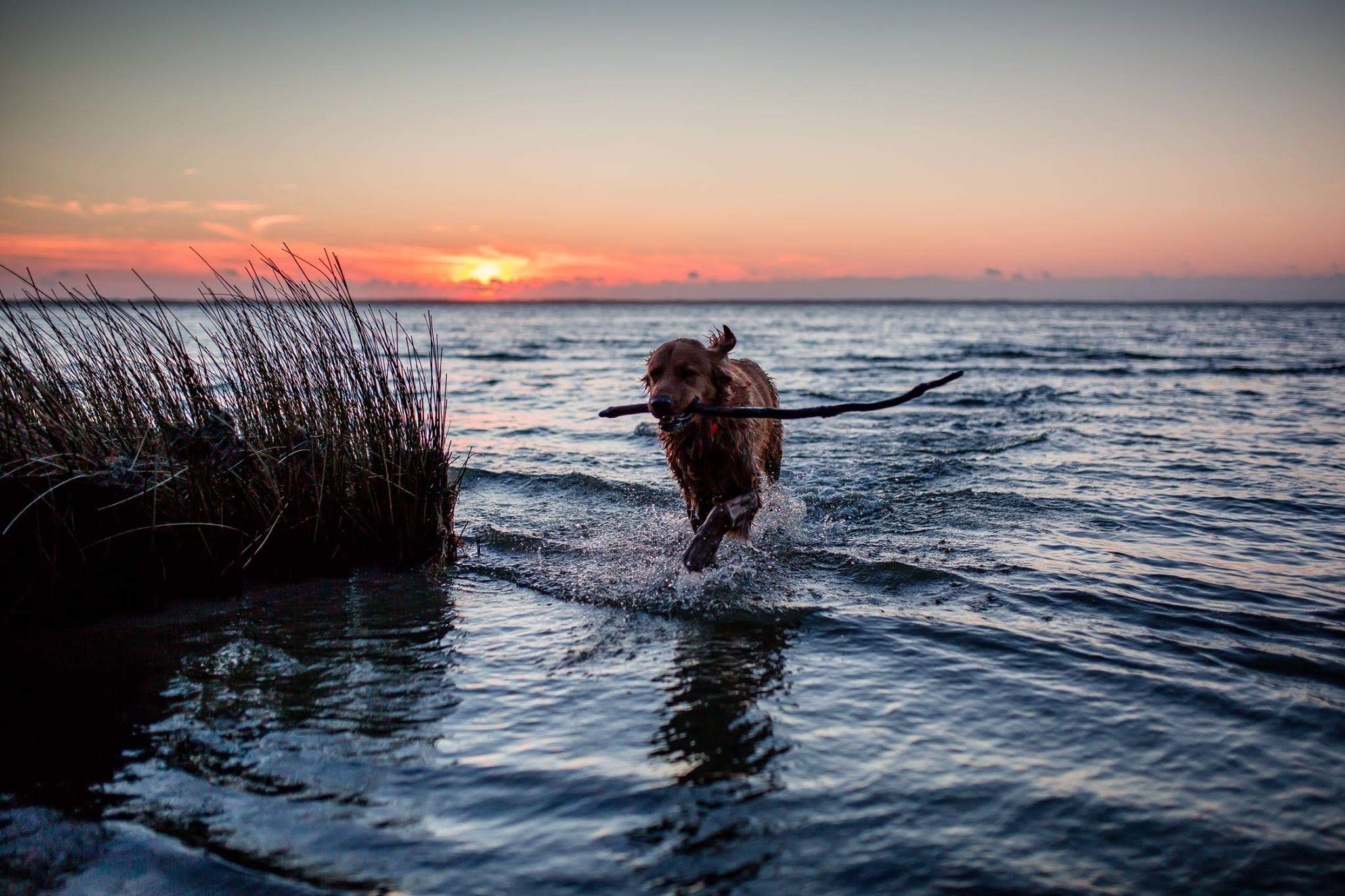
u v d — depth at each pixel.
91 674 4.35
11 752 3.60
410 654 4.61
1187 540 6.46
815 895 2.65
